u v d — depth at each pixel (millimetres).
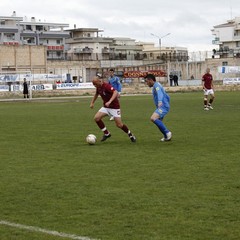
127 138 20922
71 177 12961
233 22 153375
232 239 7934
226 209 9562
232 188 11219
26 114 37219
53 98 67375
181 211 9516
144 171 13508
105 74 30703
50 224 8922
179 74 107812
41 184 12203
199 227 8555
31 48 109625
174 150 17156
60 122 29703
